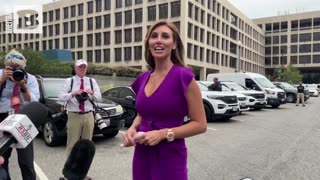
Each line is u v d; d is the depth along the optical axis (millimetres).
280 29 97688
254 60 89812
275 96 21469
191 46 54688
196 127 2301
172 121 2320
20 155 4168
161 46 2371
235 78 22375
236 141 9203
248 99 18000
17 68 4117
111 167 6359
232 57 72312
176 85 2299
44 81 9086
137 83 2586
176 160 2311
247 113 18000
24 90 4117
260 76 22812
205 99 13617
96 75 29844
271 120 14500
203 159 7098
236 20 74312
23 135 1649
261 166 6582
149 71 2521
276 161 6984
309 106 24281
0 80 4086
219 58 64938
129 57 58969
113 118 8656
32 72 28969
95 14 63875
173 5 53625
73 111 5719
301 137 9984
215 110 13414
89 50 65000
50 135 8141
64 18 69688
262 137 9906
